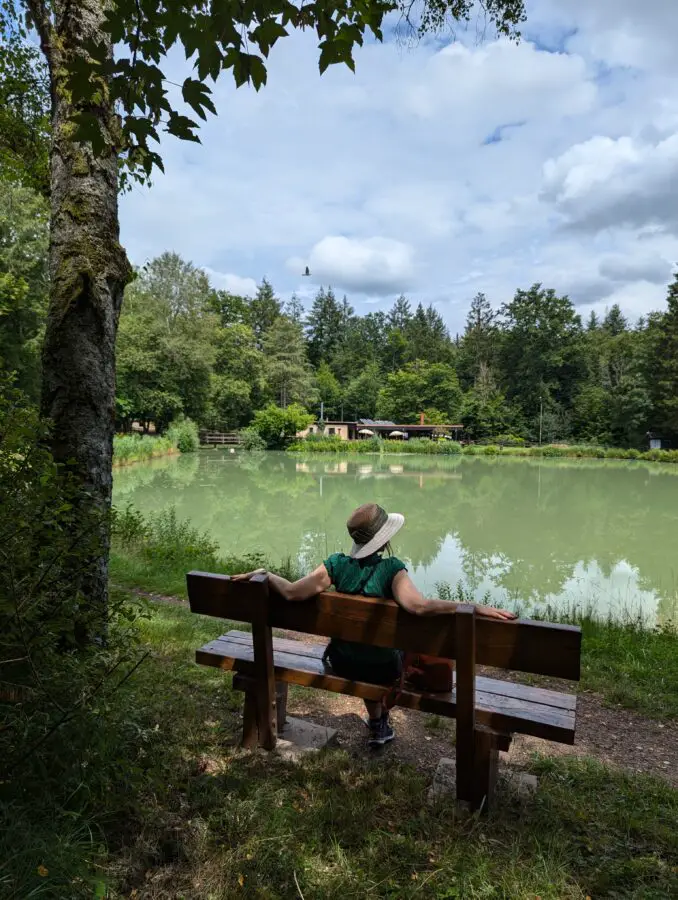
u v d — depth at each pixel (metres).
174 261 51.12
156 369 46.56
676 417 54.22
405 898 1.69
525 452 59.84
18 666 1.88
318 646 2.90
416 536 14.83
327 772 2.39
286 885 1.71
